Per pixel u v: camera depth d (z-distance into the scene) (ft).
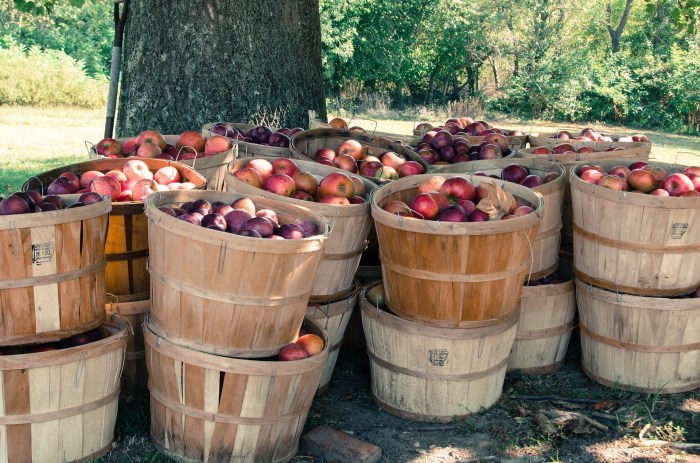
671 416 14.39
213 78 22.62
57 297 11.05
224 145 17.10
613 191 14.49
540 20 91.61
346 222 13.80
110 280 13.57
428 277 13.11
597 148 20.31
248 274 10.87
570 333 16.46
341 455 12.42
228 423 11.50
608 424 14.03
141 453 12.11
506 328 13.85
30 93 62.90
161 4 22.47
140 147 16.43
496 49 92.07
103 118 58.03
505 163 17.46
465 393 13.88
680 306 14.64
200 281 10.98
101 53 91.04
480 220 13.29
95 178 13.65
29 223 10.47
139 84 23.04
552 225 15.79
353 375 15.88
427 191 14.92
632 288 14.88
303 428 13.20
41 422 10.89
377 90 94.99
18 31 87.92
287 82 23.77
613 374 15.60
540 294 15.44
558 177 15.96
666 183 15.11
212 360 11.14
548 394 15.24
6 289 10.59
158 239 11.31
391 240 13.37
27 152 38.14
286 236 11.80
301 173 15.05
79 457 11.50
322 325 14.20
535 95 87.81
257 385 11.25
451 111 83.51
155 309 11.80
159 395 11.94
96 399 11.39
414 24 92.53
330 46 83.82
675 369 15.14
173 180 14.98
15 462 10.92
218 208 12.21
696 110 83.82
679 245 14.42
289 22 23.66
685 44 96.37
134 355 13.39
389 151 18.76
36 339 11.02
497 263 13.04
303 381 11.68
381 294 14.94
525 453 12.91
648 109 85.66
